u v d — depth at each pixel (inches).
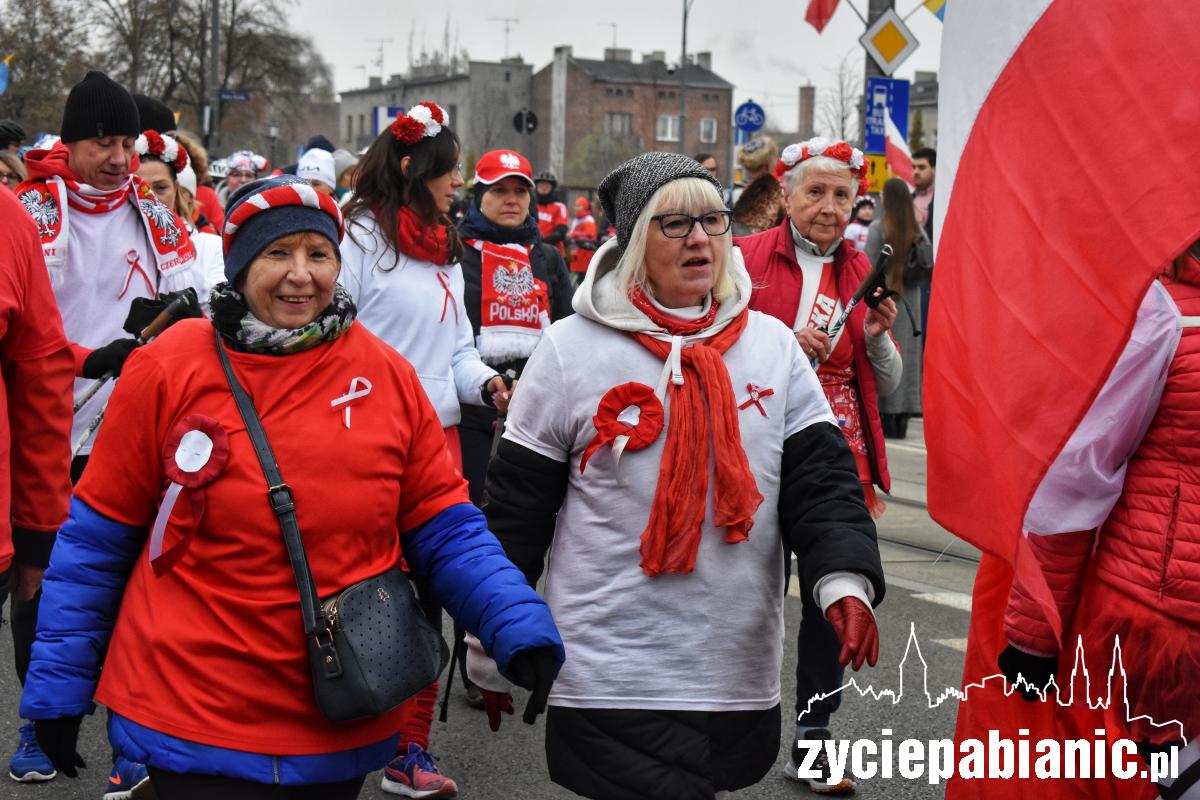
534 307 219.1
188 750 98.9
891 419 442.3
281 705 100.4
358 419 104.3
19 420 142.3
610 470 120.0
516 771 181.0
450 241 180.7
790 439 123.5
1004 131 115.3
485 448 202.7
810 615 174.2
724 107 3558.1
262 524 100.2
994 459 114.3
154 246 187.6
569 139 3449.8
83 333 183.5
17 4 1763.0
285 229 102.5
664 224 121.3
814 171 179.0
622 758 118.6
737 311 123.7
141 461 102.3
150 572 102.0
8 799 168.4
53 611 102.3
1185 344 108.4
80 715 102.2
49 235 179.5
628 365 121.4
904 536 318.3
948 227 120.6
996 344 114.3
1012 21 114.3
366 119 4399.6
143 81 1926.7
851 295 181.2
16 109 1755.7
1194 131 104.6
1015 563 112.9
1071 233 109.6
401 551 110.7
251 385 102.6
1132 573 111.7
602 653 119.7
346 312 104.6
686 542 118.0
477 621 106.1
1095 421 110.4
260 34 1990.7
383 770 174.2
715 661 119.6
